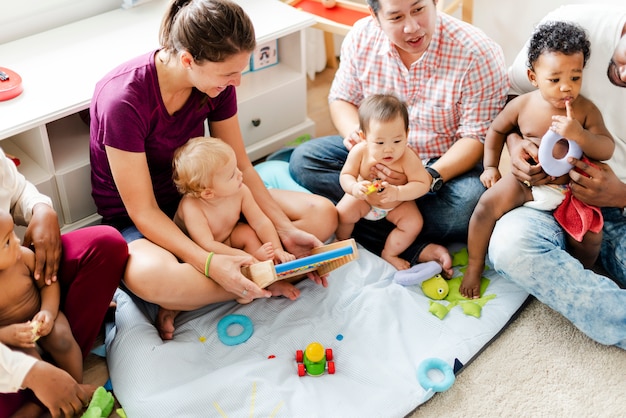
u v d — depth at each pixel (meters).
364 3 2.79
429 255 1.95
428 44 1.86
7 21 2.12
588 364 1.72
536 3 2.36
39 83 1.95
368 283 1.89
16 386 1.46
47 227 1.60
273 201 1.89
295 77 2.35
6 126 1.80
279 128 2.41
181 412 1.57
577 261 1.72
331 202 1.95
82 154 2.01
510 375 1.70
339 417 1.57
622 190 1.74
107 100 1.64
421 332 1.77
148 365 1.65
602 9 1.72
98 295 1.66
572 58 1.67
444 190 1.95
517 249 1.73
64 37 2.16
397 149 1.79
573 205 1.77
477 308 1.81
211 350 1.74
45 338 1.60
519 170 1.78
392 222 1.96
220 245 1.75
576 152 1.72
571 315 1.73
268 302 1.84
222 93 1.80
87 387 1.60
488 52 1.88
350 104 2.12
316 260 1.63
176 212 1.84
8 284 1.55
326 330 1.77
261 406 1.59
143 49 2.10
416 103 1.99
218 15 1.51
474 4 2.52
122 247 1.65
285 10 2.30
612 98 1.76
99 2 2.28
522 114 1.82
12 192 1.63
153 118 1.69
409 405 1.60
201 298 1.72
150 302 1.79
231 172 1.73
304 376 1.67
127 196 1.70
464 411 1.62
